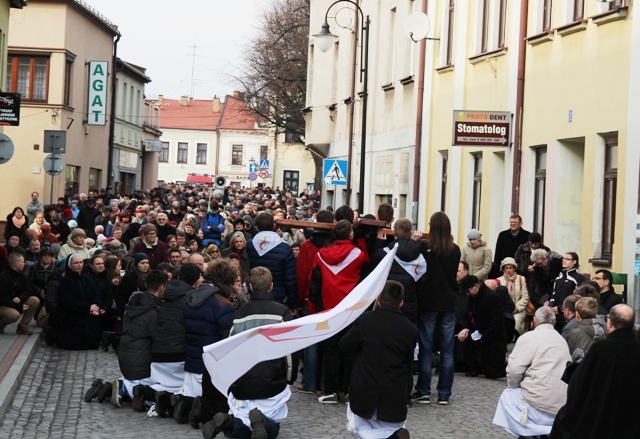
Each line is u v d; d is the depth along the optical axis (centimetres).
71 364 1661
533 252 1828
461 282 1638
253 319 1079
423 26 2766
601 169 1900
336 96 4006
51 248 2116
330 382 1355
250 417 1047
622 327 857
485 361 1623
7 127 4838
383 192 3322
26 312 1952
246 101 6631
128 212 2770
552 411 1024
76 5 4944
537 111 2178
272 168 10656
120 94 6431
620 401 844
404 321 993
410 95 3070
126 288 1884
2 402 1217
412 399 1373
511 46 2322
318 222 1456
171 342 1248
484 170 2473
